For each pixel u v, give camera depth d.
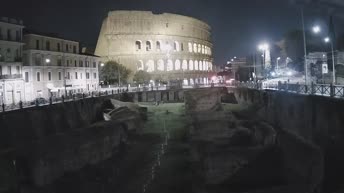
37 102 49.06
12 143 40.09
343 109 28.08
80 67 102.69
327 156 28.88
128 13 149.00
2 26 69.94
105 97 78.81
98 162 38.75
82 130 39.66
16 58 74.19
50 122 49.34
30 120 44.66
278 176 27.45
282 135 31.48
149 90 104.50
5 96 70.38
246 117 56.56
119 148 44.59
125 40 148.62
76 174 34.28
